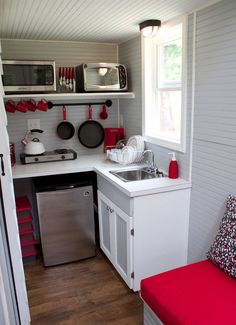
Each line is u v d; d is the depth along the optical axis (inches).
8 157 62.9
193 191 89.5
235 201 70.9
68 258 112.6
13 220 65.2
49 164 115.5
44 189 104.0
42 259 115.1
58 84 120.5
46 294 94.6
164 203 88.2
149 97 110.0
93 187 119.8
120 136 132.7
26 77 105.0
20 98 118.3
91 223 113.1
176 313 57.7
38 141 122.5
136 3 74.3
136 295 92.7
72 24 94.4
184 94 87.2
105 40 121.5
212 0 72.6
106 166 111.0
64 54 123.3
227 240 68.6
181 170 93.5
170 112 105.2
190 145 87.8
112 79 115.3
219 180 78.2
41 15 83.1
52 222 107.4
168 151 99.5
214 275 68.3
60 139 129.9
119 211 92.4
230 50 69.9
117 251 100.1
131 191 82.2
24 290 72.1
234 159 72.5
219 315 56.2
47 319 83.8
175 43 97.9
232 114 71.5
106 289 96.2
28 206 110.3
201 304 59.3
